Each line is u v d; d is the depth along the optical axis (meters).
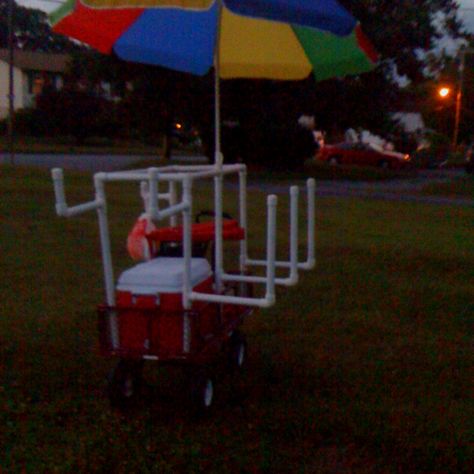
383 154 39.00
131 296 4.97
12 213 12.80
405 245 10.89
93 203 4.95
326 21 4.80
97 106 51.50
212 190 18.92
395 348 6.59
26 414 5.15
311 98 28.36
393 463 4.55
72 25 5.56
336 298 8.12
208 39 5.91
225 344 5.89
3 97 61.03
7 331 6.82
